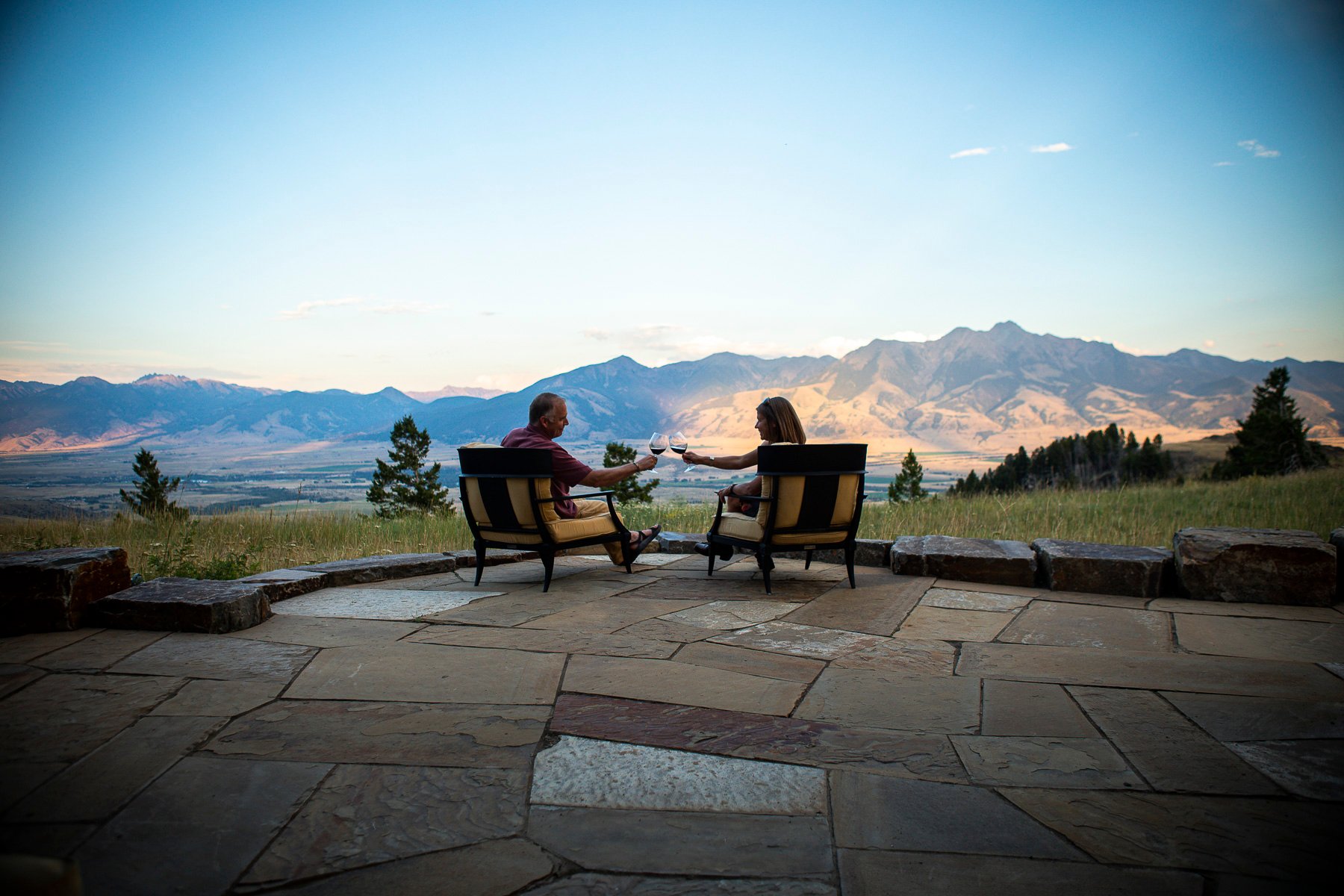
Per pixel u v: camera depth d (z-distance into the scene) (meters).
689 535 7.18
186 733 2.69
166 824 2.09
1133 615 4.53
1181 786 2.35
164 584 4.38
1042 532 8.51
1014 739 2.70
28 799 2.21
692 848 2.00
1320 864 1.92
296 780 2.35
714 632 4.07
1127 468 42.91
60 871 1.12
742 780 2.39
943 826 2.12
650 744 2.65
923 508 10.92
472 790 2.31
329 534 9.85
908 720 2.88
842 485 5.09
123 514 10.69
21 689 3.10
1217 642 3.97
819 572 5.89
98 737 2.64
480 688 3.18
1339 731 2.76
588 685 3.22
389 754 2.54
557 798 2.27
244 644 3.76
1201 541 5.00
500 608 4.60
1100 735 2.74
